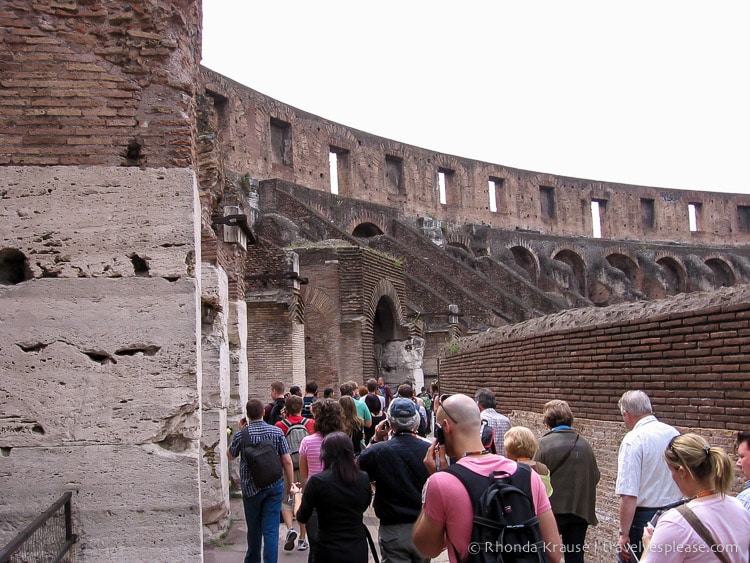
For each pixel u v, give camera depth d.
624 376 9.32
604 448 9.78
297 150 48.81
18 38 7.12
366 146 54.31
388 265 27.81
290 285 20.97
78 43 7.18
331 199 46.00
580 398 10.57
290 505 9.73
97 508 6.70
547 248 60.44
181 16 7.43
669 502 6.15
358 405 11.77
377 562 6.43
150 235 7.03
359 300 25.09
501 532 4.25
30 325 6.84
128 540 6.68
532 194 64.88
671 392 8.35
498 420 9.16
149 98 7.21
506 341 14.18
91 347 6.86
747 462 5.04
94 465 6.75
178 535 6.71
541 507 4.48
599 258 62.50
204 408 10.58
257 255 21.38
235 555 9.32
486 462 4.55
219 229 13.74
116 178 7.05
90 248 6.98
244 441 8.23
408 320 29.67
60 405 6.79
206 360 10.71
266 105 46.59
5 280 7.03
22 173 6.98
